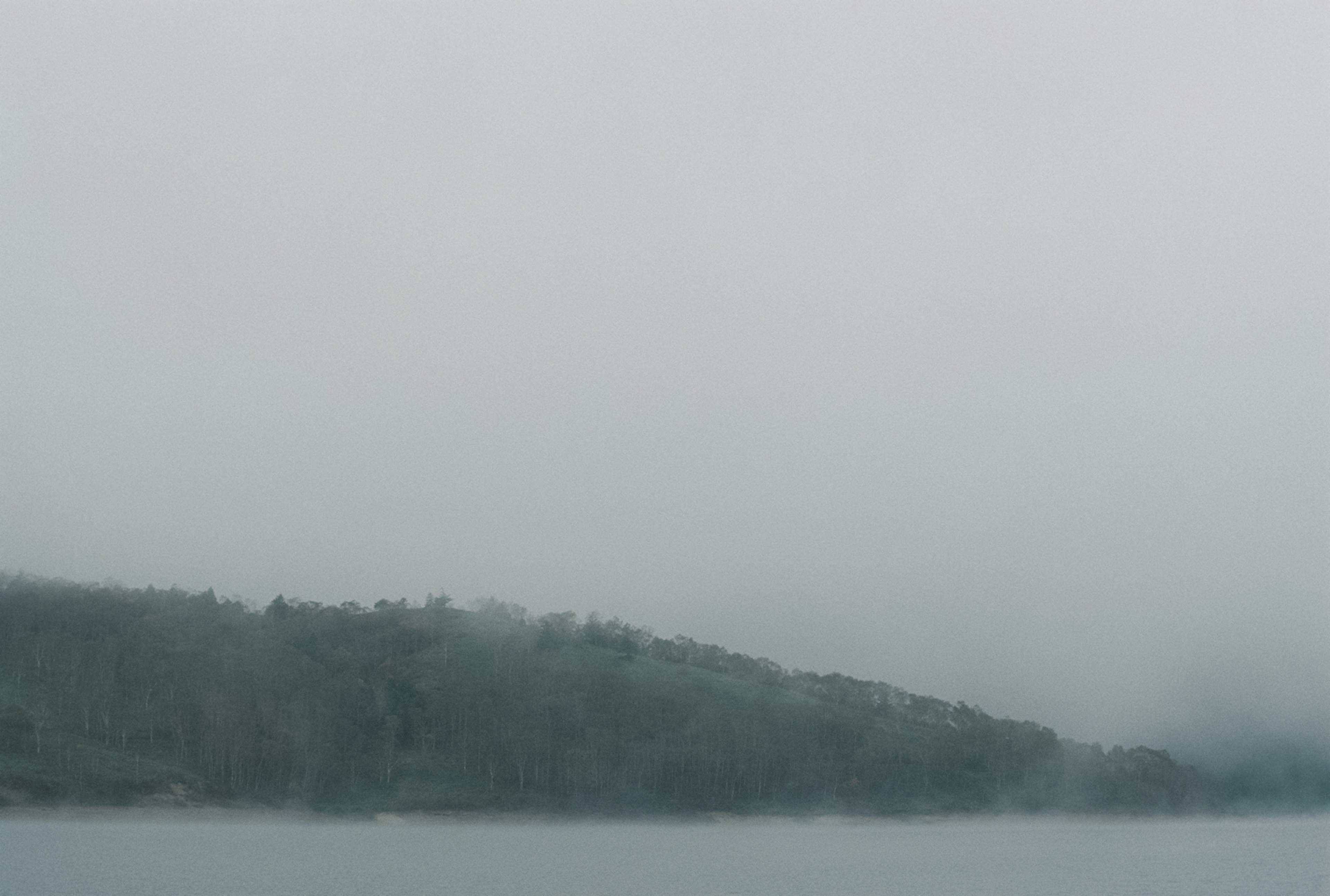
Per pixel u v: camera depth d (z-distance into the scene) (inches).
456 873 4633.4
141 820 6875.0
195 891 3794.3
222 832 6609.3
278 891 3870.6
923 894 4284.0
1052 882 4778.5
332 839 6530.5
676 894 4106.8
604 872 4864.7
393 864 4960.6
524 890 4119.1
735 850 6387.8
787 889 4350.4
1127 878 4992.6
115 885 3890.3
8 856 4717.0
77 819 6604.3
